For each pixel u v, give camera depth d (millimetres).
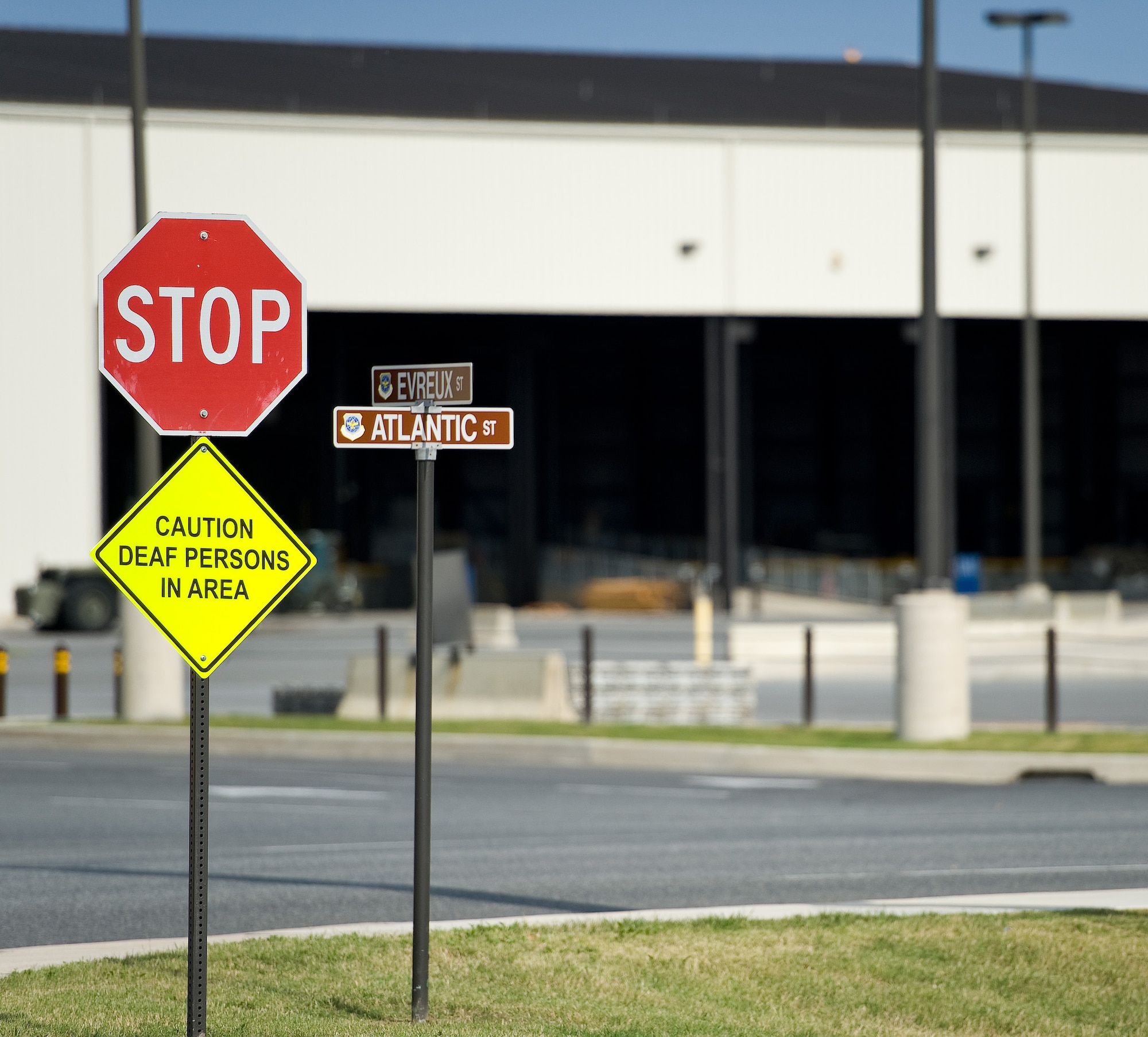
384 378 12570
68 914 16625
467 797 25453
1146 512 115688
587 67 99625
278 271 13141
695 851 20391
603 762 30000
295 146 82250
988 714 37875
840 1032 11711
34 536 79125
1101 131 92500
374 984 12883
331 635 67750
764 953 13969
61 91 81688
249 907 16922
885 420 114188
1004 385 118125
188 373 12883
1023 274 88562
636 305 85938
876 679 47500
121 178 80000
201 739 10773
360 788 26469
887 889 17734
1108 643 56812
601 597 90500
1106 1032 11922
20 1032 11289
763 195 86938
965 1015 12266
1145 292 89750
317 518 105062
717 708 35281
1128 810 23828
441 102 87938
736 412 102938
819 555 119562
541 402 111438
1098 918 15195
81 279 79625
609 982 13016
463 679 35438
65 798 25297
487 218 84500
